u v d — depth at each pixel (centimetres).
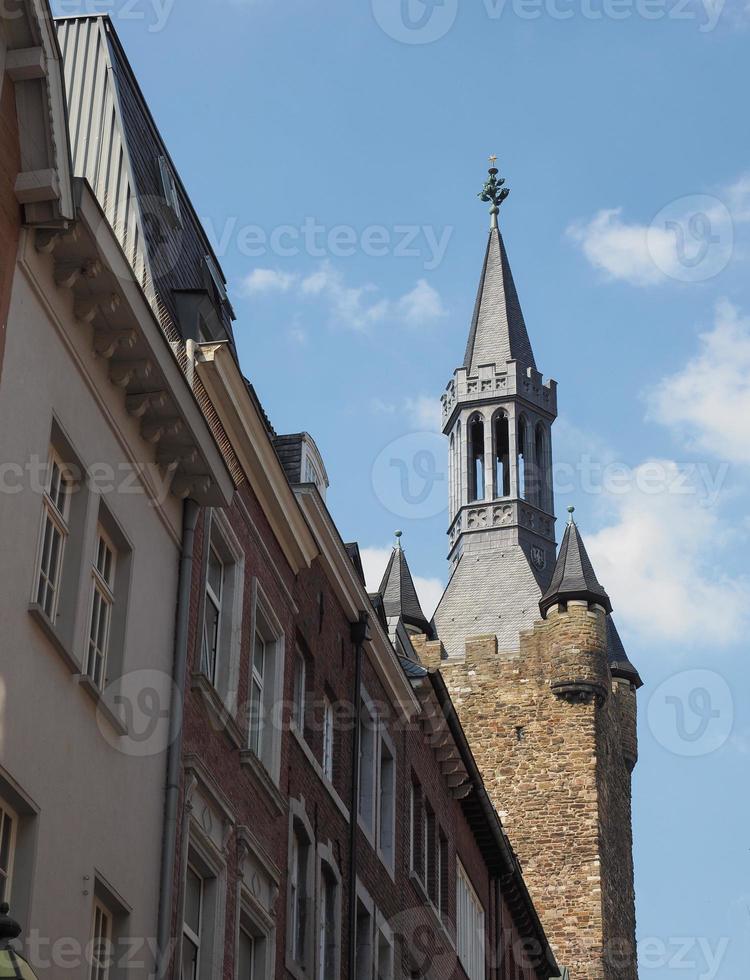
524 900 3331
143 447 1577
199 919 1622
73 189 1359
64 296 1406
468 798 2906
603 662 5431
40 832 1255
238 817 1712
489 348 7250
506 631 6381
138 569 1533
